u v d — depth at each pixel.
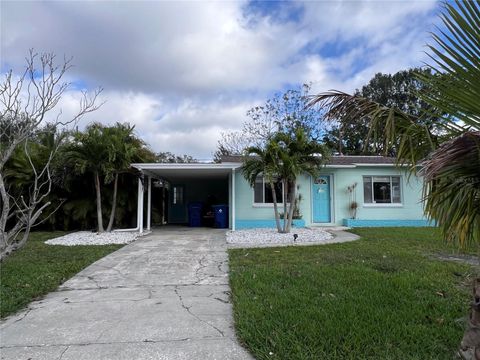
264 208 15.30
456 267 6.87
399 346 3.54
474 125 2.60
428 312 4.44
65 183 13.68
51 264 7.61
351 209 15.75
